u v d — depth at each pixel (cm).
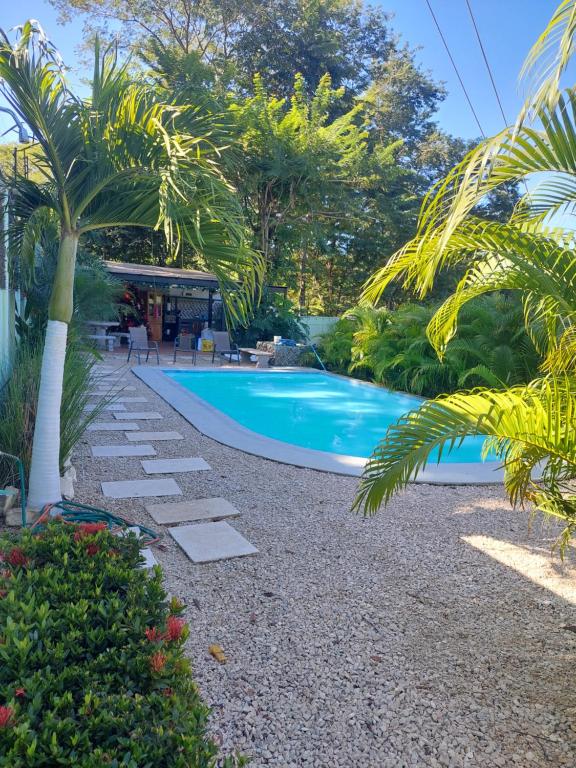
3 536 222
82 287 989
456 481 563
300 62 2436
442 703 238
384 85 2938
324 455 640
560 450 243
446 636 291
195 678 245
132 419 789
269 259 2025
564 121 217
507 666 268
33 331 760
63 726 118
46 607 158
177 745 120
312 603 317
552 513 299
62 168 388
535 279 264
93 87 388
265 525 429
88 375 721
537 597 338
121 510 440
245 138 1670
